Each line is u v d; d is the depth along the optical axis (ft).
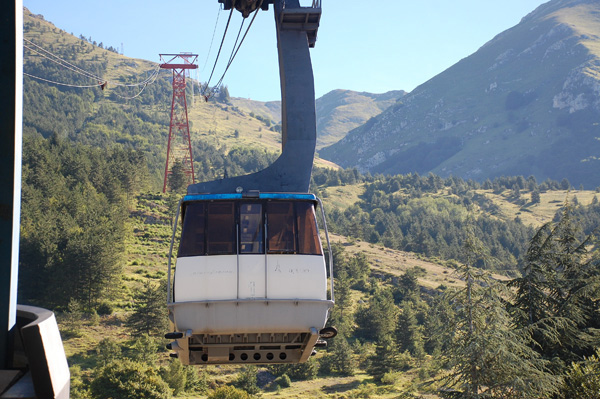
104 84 141.79
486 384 85.71
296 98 44.86
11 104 19.99
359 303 516.32
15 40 19.93
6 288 19.92
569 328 91.66
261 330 35.14
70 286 402.72
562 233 99.30
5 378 18.54
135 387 230.48
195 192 40.93
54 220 507.71
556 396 85.81
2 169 19.93
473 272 92.84
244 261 35.12
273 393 303.89
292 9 45.14
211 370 322.34
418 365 338.54
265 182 42.91
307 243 36.01
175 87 575.38
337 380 334.24
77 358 309.22
